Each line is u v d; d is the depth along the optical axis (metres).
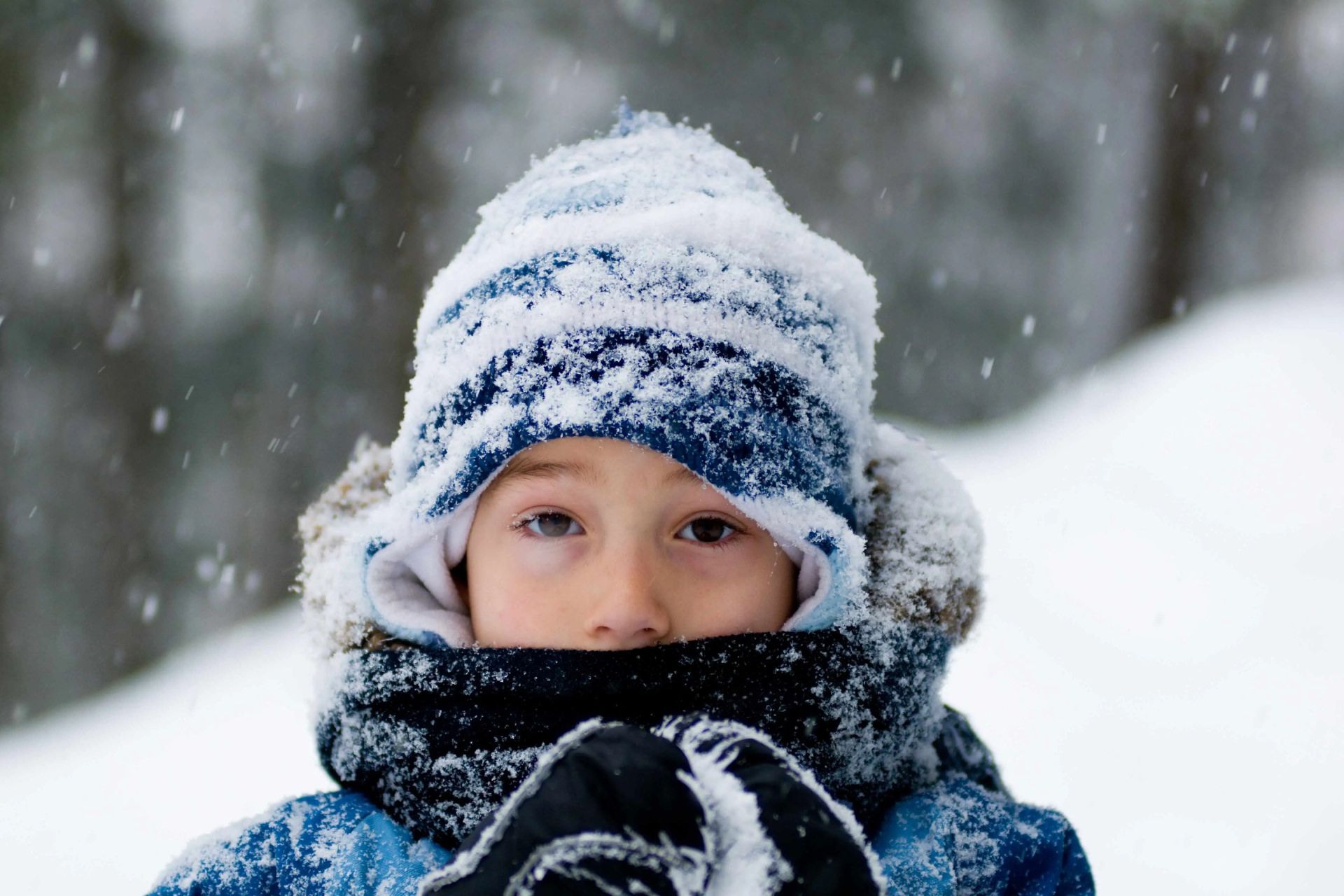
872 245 21.39
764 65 18.00
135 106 17.05
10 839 4.59
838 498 2.18
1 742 5.92
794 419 2.15
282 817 2.12
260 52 17.25
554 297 2.11
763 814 1.54
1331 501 6.84
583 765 1.55
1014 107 21.67
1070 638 6.01
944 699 5.46
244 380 17.20
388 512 2.15
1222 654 5.70
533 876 1.50
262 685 5.70
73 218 17.36
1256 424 7.77
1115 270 22.19
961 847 2.17
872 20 18.03
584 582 2.09
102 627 16.72
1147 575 6.49
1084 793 4.70
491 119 16.75
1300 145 24.34
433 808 2.03
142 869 4.36
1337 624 5.82
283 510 16.77
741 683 2.06
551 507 2.10
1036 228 22.92
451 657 2.05
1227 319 9.56
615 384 2.05
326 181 16.41
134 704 5.87
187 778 4.91
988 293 22.66
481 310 2.18
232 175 17.55
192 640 16.86
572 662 2.02
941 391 22.52
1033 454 8.52
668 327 2.10
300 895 2.01
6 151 16.53
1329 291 9.56
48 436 16.97
